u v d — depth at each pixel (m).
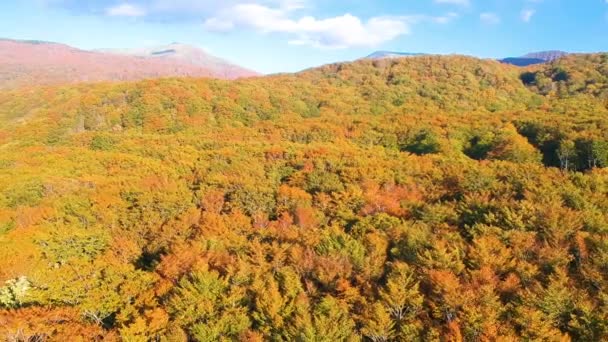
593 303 26.91
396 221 42.97
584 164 71.75
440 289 28.62
